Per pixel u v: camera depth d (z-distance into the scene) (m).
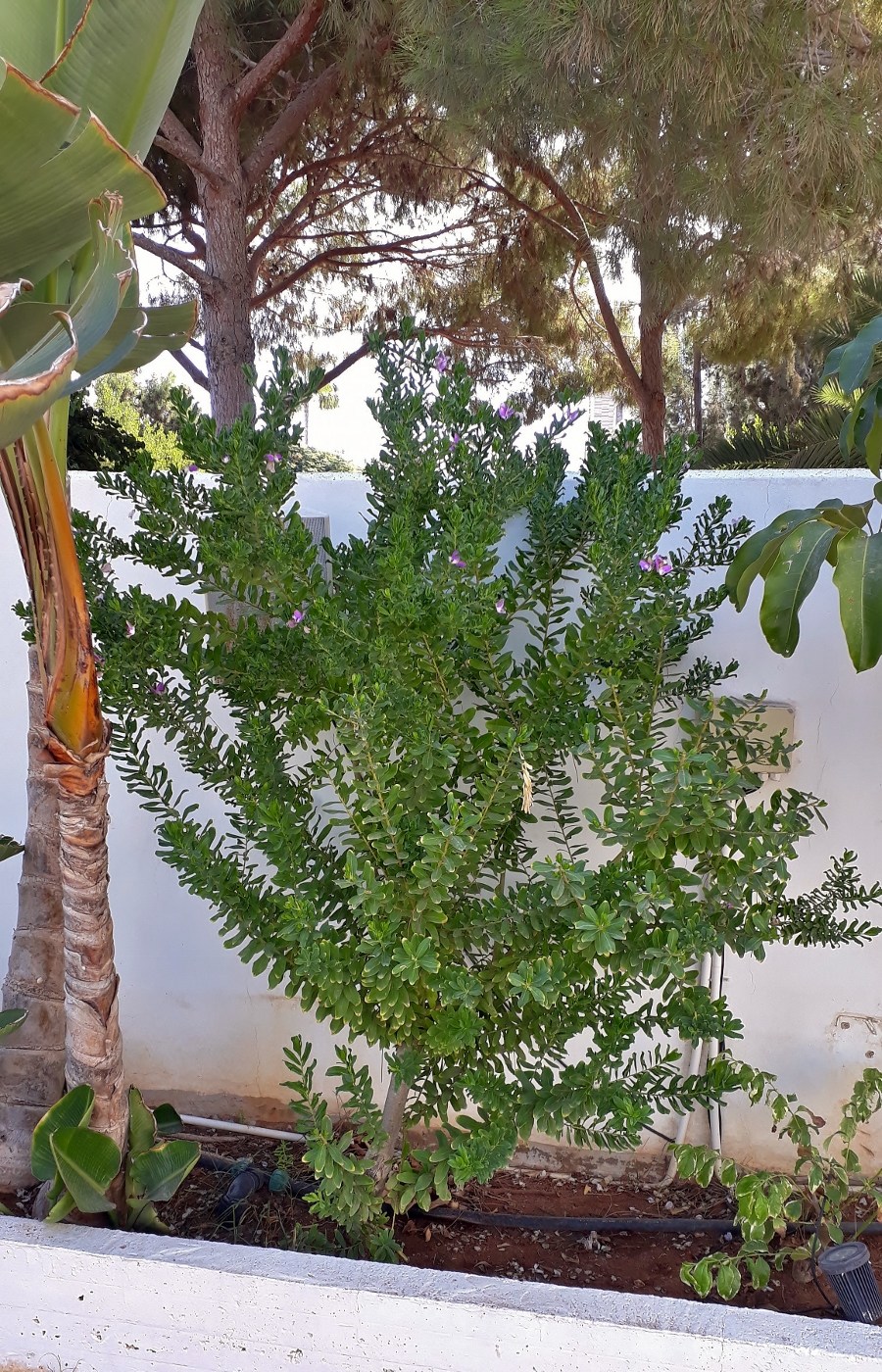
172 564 2.27
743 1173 2.57
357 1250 2.27
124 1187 2.26
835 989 2.63
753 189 3.96
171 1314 1.91
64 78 1.57
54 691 1.91
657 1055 2.15
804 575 1.95
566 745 2.13
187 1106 3.01
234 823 2.37
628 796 2.04
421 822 2.06
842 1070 2.66
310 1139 2.06
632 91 3.84
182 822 2.30
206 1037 2.97
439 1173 2.03
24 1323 1.98
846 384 2.00
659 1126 2.75
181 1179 2.29
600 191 5.70
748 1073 2.15
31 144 1.33
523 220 7.21
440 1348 1.81
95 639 2.34
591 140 4.41
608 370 8.70
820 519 2.06
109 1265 1.93
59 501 1.79
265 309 8.96
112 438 5.15
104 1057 2.19
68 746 1.94
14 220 1.45
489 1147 1.98
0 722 2.94
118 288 1.43
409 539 2.01
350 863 1.88
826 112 3.35
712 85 3.51
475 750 2.11
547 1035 2.11
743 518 2.38
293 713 2.16
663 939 1.97
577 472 2.68
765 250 4.57
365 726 1.84
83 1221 2.21
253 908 2.24
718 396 15.59
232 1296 1.88
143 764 2.33
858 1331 1.75
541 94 4.08
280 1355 1.87
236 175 5.73
